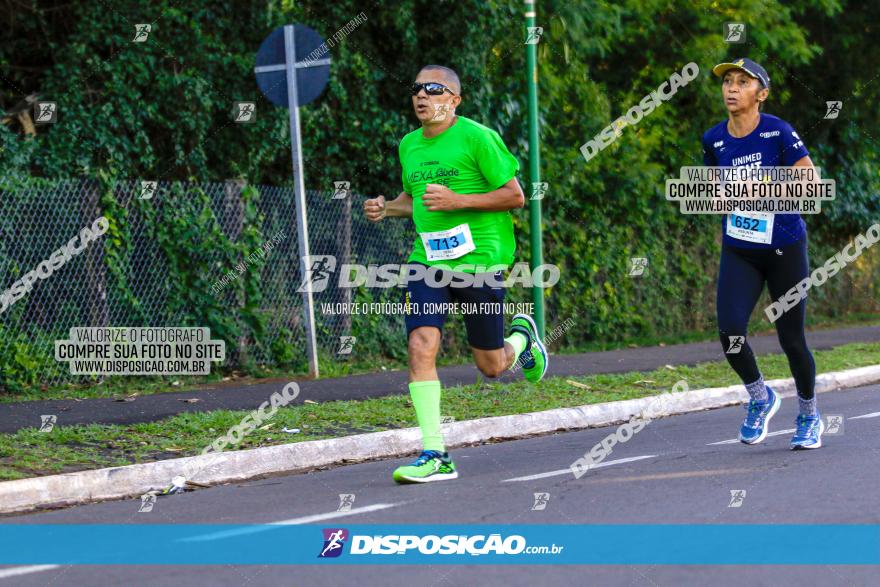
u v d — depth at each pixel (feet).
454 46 87.51
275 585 27.68
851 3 131.34
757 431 47.03
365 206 44.65
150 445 47.80
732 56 122.72
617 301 100.48
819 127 131.95
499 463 46.21
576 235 96.17
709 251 111.14
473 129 41.57
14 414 57.57
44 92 80.89
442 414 56.29
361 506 37.04
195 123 79.61
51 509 39.93
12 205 66.23
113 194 69.82
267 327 76.28
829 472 40.42
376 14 85.25
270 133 81.76
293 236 78.18
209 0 80.33
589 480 40.55
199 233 72.95
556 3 98.58
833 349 90.38
